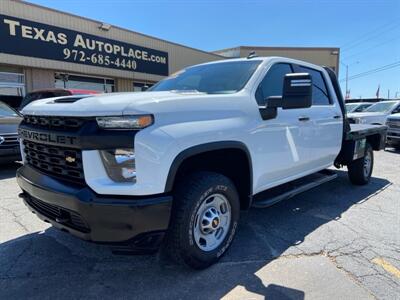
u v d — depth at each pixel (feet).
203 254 9.60
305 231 12.73
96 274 9.60
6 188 18.16
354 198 17.24
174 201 9.04
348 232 12.65
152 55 58.08
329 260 10.45
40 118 9.34
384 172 24.41
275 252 10.95
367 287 8.96
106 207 7.78
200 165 10.16
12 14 39.40
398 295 8.61
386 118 37.55
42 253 10.78
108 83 53.67
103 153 7.99
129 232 7.96
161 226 8.25
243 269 9.87
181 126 8.64
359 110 50.31
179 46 63.57
